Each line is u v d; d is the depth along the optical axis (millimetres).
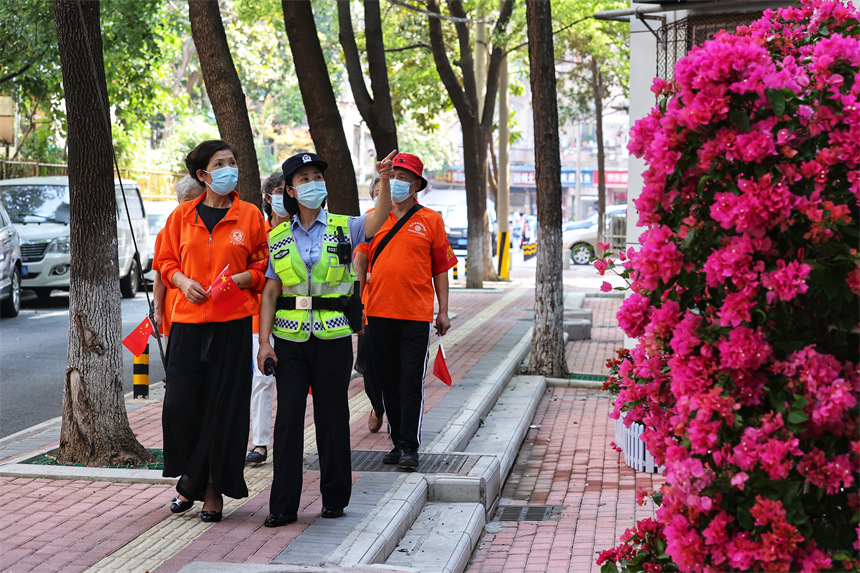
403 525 5844
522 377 11859
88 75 6984
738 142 3645
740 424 3566
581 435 9289
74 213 7008
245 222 5672
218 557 5016
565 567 5727
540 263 12164
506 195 27062
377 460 7242
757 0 7672
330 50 34469
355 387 10641
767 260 3711
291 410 5578
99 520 5715
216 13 10547
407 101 27859
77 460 7047
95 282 7039
